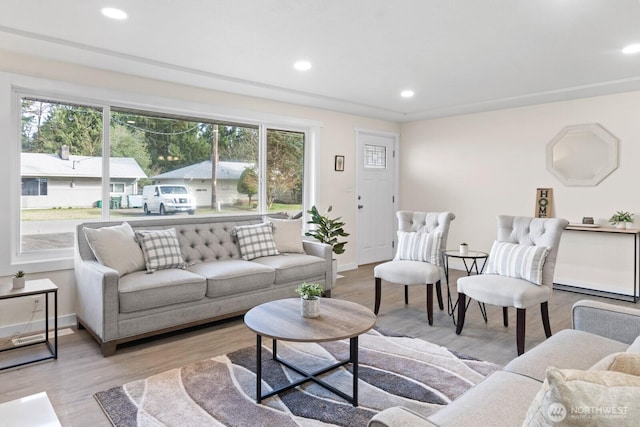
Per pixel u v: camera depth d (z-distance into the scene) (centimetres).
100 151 365
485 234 552
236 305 338
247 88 425
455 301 410
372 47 311
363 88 434
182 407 209
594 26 271
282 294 370
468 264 564
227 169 457
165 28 274
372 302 406
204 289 315
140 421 196
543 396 83
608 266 448
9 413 149
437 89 437
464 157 571
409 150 639
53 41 290
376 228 620
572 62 345
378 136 617
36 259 329
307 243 428
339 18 260
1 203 305
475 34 285
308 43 303
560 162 482
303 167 533
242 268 341
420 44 304
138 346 290
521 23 266
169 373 247
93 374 246
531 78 392
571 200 475
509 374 153
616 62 343
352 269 575
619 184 441
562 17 257
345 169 569
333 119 550
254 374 246
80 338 304
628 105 434
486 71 372
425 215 387
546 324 290
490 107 522
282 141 509
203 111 421
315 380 234
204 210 439
